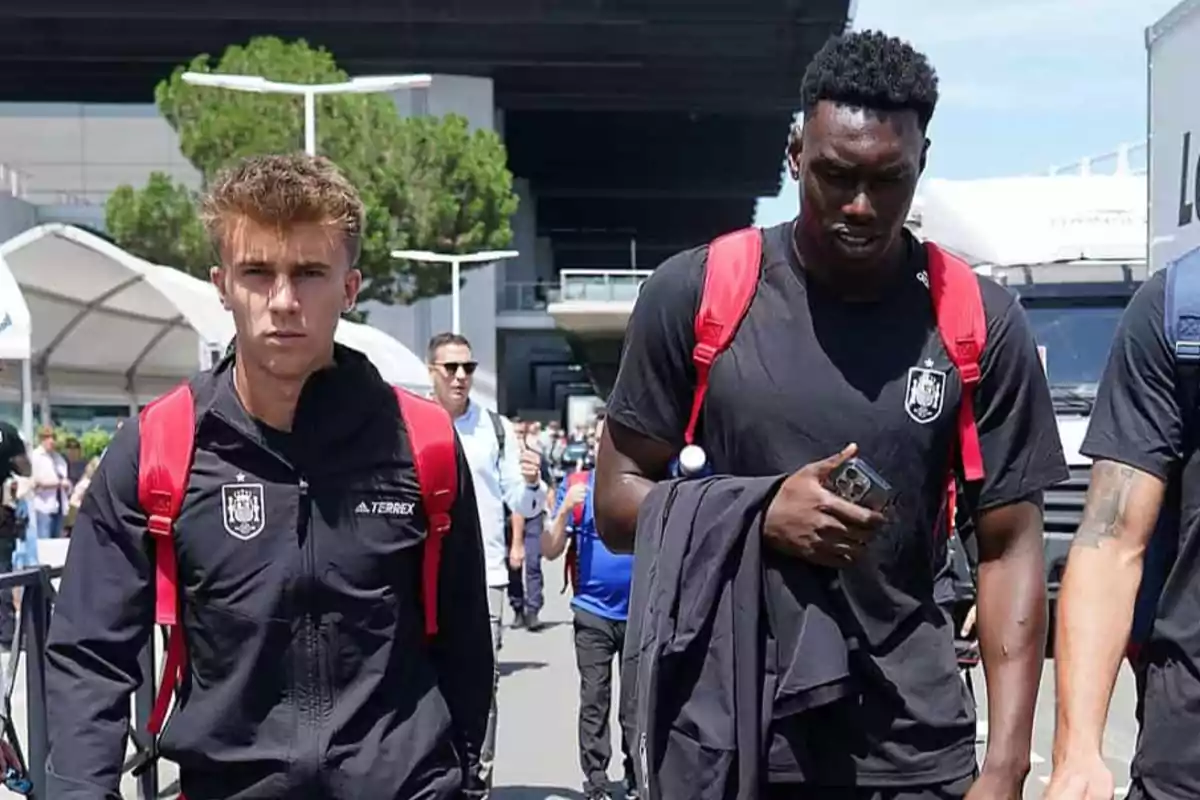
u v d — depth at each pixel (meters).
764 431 2.73
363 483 2.92
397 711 2.94
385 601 2.93
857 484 2.57
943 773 2.73
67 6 52.62
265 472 2.90
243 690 2.87
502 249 42.47
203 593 2.89
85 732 2.88
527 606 14.62
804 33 53.50
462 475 3.03
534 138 70.38
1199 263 2.78
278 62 38.91
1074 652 2.79
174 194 36.75
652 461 2.90
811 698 2.62
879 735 2.71
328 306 2.88
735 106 62.28
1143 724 2.88
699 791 2.62
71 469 20.92
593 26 53.88
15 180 59.09
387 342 20.44
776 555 2.68
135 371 23.62
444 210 40.19
